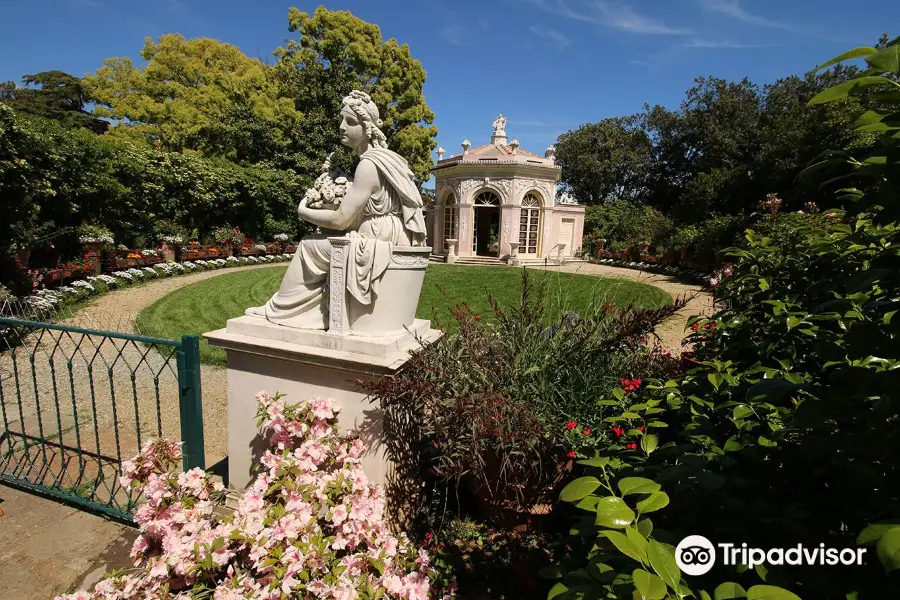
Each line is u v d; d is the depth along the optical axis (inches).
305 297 101.9
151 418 156.3
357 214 97.0
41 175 318.0
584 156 1128.2
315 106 767.7
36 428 145.8
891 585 35.7
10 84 979.3
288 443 91.0
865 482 39.3
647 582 32.4
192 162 531.8
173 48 911.0
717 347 107.2
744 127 948.6
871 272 40.9
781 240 122.2
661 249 666.2
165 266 456.1
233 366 103.4
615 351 104.6
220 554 68.1
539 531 95.0
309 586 64.4
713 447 56.7
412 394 85.5
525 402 90.6
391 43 791.7
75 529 100.3
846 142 440.5
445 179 763.4
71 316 285.4
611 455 72.4
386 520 98.1
